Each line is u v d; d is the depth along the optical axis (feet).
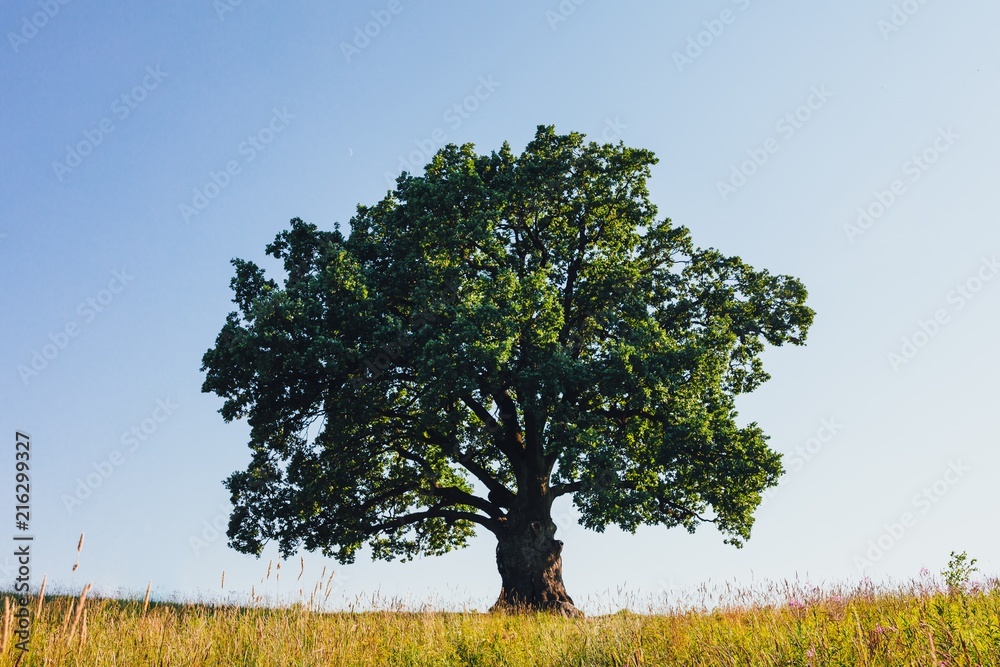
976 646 24.82
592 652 37.01
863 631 28.43
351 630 40.55
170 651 33.63
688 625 38.50
